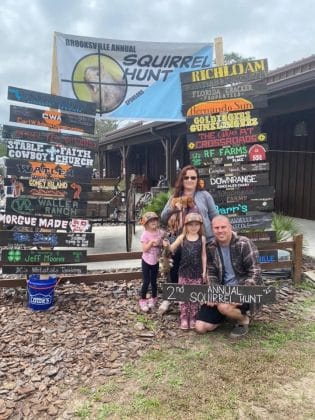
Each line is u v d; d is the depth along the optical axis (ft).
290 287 16.57
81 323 12.97
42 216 15.06
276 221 20.92
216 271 12.65
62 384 9.70
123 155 67.31
